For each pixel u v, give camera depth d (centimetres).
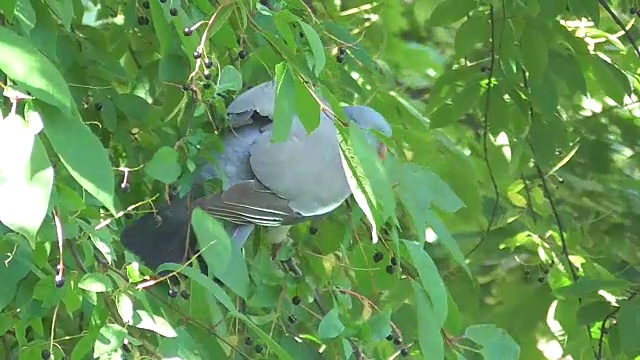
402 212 771
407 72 990
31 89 347
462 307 952
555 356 981
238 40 613
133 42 695
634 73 983
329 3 880
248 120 640
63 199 442
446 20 846
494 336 590
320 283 702
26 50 351
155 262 562
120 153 651
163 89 671
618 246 1020
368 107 734
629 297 822
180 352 450
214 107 642
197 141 600
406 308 744
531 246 1002
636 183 1020
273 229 687
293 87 431
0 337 573
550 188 1032
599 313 845
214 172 622
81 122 358
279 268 701
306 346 649
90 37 646
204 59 538
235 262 466
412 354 668
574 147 1010
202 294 501
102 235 477
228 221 605
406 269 688
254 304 665
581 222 1024
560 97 979
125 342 459
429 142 838
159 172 529
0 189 336
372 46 948
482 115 920
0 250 465
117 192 631
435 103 870
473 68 863
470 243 984
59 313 555
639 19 1002
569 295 806
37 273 469
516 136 910
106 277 443
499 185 994
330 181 634
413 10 1066
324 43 709
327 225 720
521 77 854
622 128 1020
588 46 889
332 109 451
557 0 797
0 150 339
